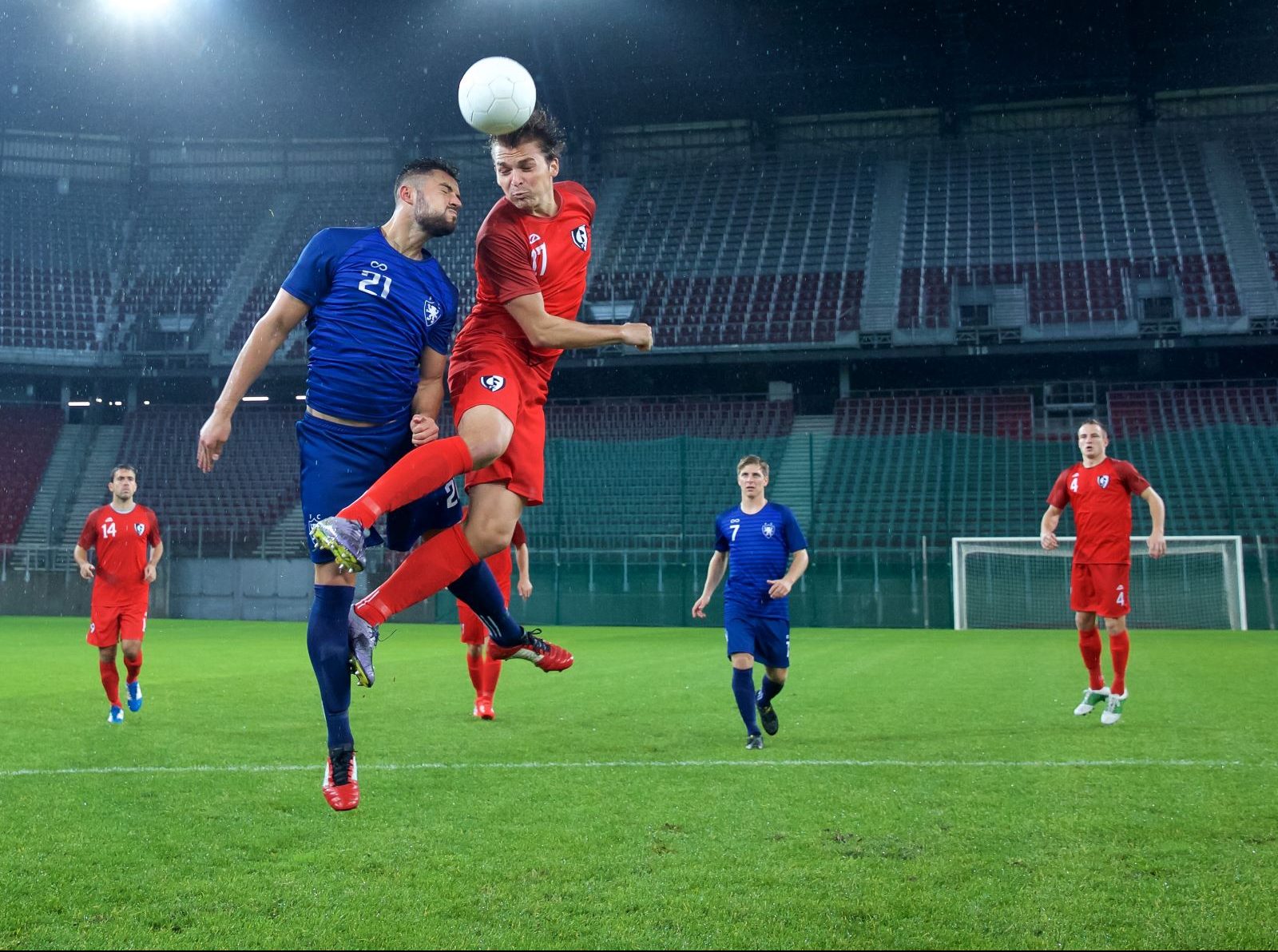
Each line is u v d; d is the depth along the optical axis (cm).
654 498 2491
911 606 2202
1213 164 3209
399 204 383
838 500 2455
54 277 3278
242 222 3559
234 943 283
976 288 2917
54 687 966
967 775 518
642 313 3042
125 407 3316
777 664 641
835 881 337
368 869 352
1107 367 2886
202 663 1252
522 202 379
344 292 371
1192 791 473
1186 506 2306
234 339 3062
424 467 336
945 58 3175
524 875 345
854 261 3109
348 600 358
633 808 444
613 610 2330
